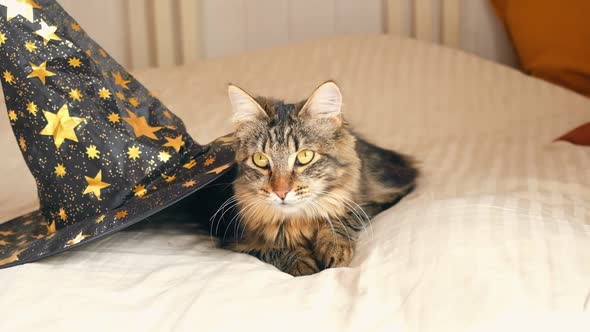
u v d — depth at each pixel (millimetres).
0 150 1384
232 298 866
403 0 1843
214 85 1572
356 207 1088
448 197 1130
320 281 902
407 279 873
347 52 1653
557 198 1093
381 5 1861
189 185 1006
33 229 1103
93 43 1101
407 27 1870
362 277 891
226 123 1441
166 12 1785
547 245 893
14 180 1320
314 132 1062
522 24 1755
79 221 1057
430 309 821
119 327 838
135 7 1798
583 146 1330
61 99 1039
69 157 1046
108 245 1041
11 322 852
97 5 1808
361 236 1044
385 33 1872
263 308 847
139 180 1054
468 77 1597
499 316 799
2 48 1033
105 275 941
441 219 962
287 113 1085
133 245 1042
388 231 995
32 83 1036
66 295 893
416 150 1414
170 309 861
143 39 1823
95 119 1046
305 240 1072
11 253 1002
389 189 1175
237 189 1080
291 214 1062
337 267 976
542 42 1740
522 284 835
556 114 1523
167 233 1096
